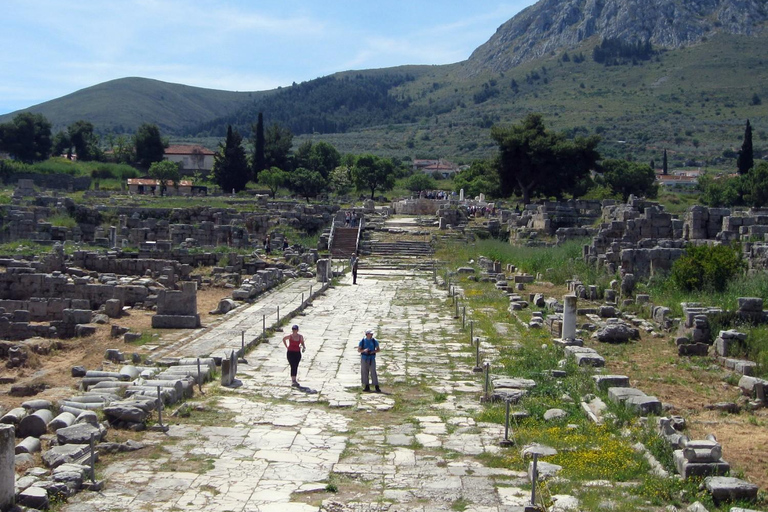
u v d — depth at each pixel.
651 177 115.62
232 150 119.50
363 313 35.94
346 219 71.81
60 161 134.38
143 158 140.88
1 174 105.88
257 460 14.62
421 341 28.72
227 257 50.84
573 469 13.84
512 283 45.41
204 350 25.61
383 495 12.93
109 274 44.19
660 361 24.98
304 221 73.00
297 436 16.31
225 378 21.11
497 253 56.53
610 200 78.25
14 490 11.91
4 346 27.56
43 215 67.12
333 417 18.06
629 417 16.98
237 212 72.50
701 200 106.94
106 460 14.45
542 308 35.75
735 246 39.16
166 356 24.61
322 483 13.45
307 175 110.81
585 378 21.08
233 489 13.10
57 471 13.12
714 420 18.17
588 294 37.03
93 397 17.78
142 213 71.00
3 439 11.67
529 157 92.75
